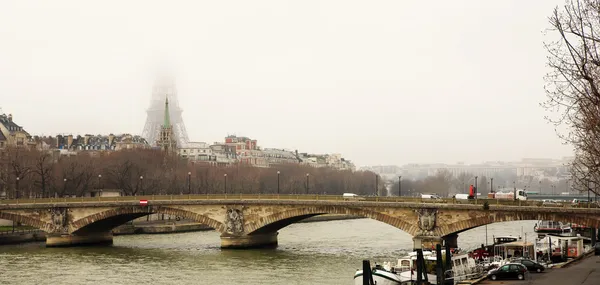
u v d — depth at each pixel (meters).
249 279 121.12
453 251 118.50
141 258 151.12
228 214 169.75
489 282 92.56
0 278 123.56
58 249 170.75
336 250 163.25
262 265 138.25
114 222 185.25
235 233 169.00
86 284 117.31
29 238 187.75
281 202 164.25
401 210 150.88
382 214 153.25
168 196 176.75
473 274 110.00
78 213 178.62
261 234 172.00
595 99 57.78
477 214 141.38
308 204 161.25
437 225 146.62
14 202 181.38
